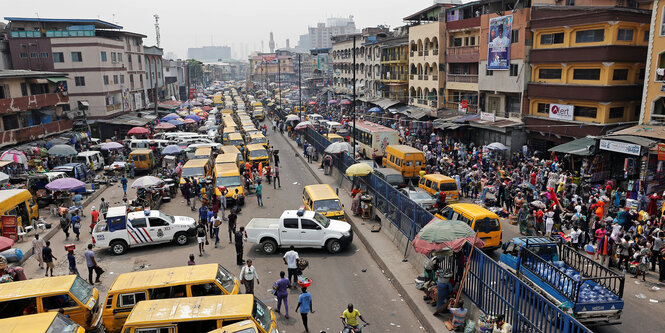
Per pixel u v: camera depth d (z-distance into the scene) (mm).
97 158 36531
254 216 25156
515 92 35781
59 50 49500
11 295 11789
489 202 25375
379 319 13609
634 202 21531
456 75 44594
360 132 40531
